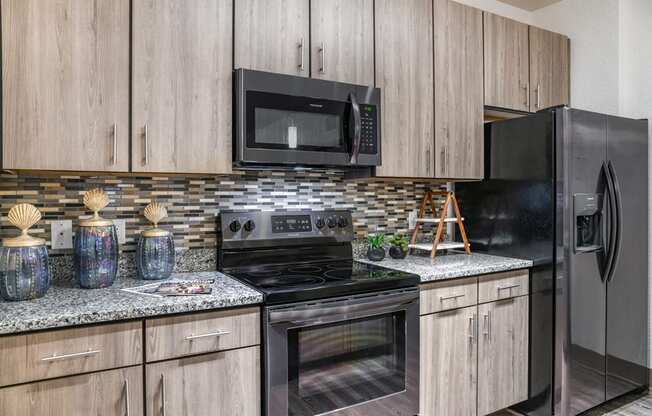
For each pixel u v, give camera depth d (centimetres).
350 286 176
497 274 229
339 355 175
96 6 159
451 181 273
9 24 146
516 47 275
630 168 258
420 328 200
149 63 168
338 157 204
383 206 267
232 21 185
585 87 296
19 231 177
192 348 147
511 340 235
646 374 269
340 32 211
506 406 233
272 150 187
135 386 139
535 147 237
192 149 176
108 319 134
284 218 221
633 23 276
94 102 159
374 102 213
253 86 183
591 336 238
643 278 266
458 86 249
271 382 158
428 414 204
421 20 236
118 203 194
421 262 236
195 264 207
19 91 147
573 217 228
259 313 160
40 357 127
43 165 151
